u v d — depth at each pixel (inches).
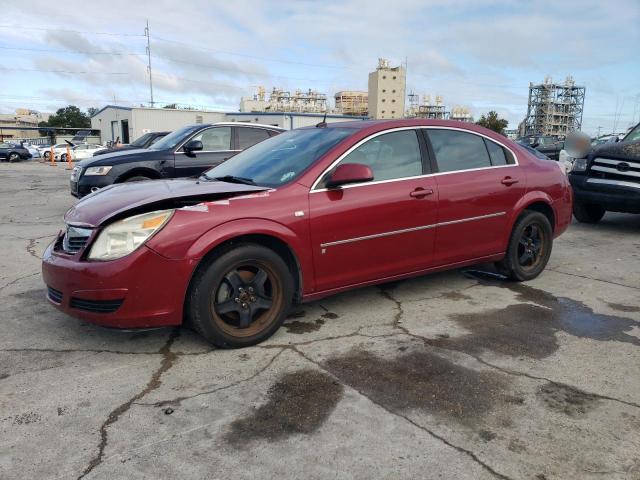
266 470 91.3
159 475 89.7
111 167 328.5
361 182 146.4
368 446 98.1
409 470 91.4
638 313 170.7
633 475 90.4
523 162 200.1
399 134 168.4
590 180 315.0
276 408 111.2
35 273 213.2
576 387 121.1
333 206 149.1
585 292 193.0
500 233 191.0
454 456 95.3
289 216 141.6
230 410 110.3
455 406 112.4
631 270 224.7
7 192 538.6
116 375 125.7
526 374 127.3
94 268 124.7
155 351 139.1
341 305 176.2
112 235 127.0
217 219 132.0
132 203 135.0
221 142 362.9
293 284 147.3
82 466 92.0
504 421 106.7
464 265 185.9
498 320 163.5
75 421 106.0
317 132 174.4
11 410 110.0
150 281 125.7
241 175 165.2
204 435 101.4
